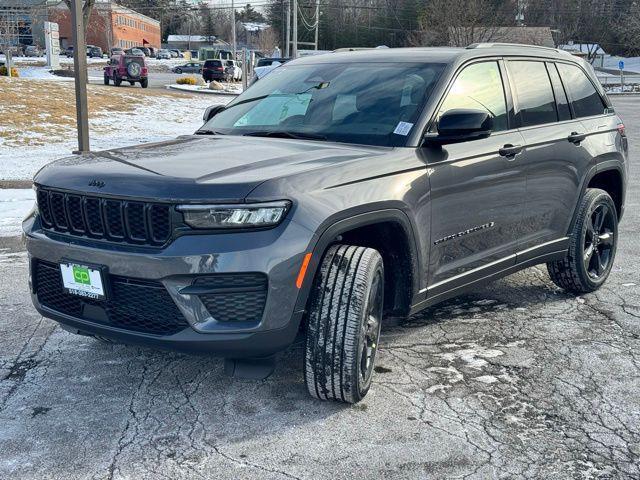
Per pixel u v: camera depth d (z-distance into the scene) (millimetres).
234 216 3086
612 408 3623
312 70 4832
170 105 27219
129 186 3219
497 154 4395
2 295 5465
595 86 5805
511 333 4668
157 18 128125
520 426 3422
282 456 3141
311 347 3418
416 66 4445
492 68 4680
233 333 3141
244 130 4449
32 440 3264
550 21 80000
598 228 5504
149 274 3139
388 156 3750
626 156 5891
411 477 2980
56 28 52406
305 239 3168
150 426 3400
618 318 4984
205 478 2967
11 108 21000
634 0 82312
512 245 4680
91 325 3396
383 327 4746
